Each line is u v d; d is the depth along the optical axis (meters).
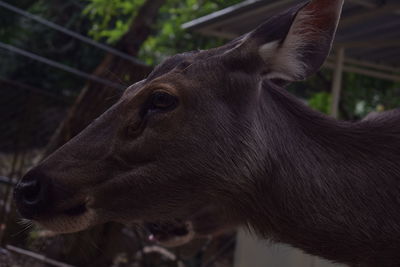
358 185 1.26
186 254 2.69
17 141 2.93
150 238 1.36
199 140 1.22
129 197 1.23
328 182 1.25
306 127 1.28
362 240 1.25
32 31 4.99
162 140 1.22
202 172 1.23
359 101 4.47
